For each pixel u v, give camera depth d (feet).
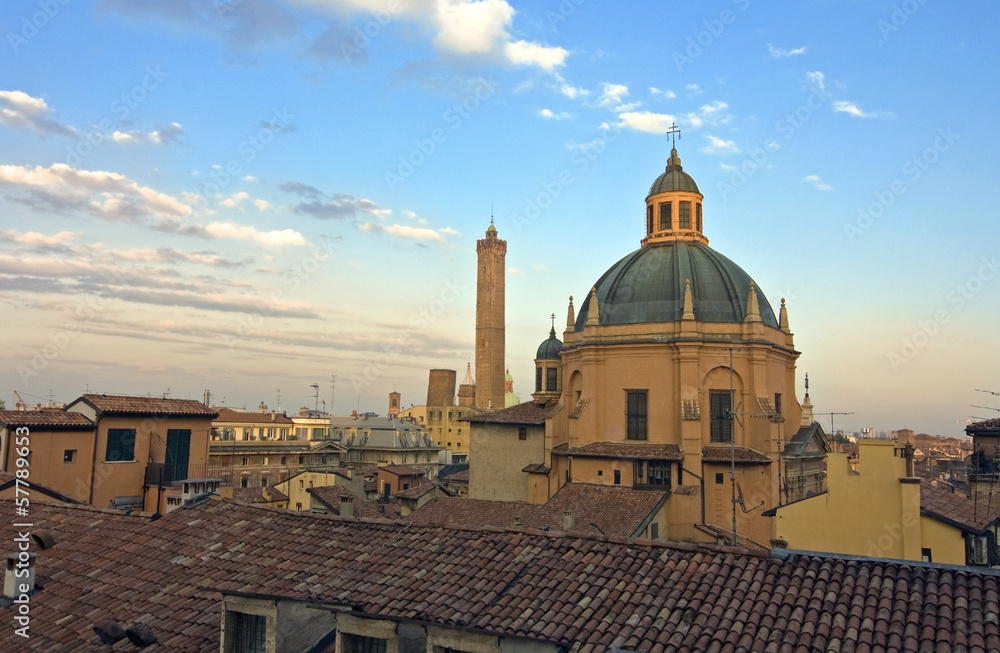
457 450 581.53
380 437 414.00
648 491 163.94
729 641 46.01
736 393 182.19
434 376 631.97
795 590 50.83
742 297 191.21
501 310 592.60
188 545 75.72
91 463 189.16
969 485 147.23
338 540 69.10
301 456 343.87
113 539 81.66
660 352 184.75
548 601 52.75
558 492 172.65
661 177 219.00
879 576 51.39
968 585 48.83
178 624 61.00
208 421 219.82
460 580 56.85
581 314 218.38
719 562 55.88
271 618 55.98
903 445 109.70
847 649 43.45
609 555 58.90
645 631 48.01
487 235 588.50
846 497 111.86
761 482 172.14
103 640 60.08
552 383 246.47
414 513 183.83
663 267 197.16
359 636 54.75
